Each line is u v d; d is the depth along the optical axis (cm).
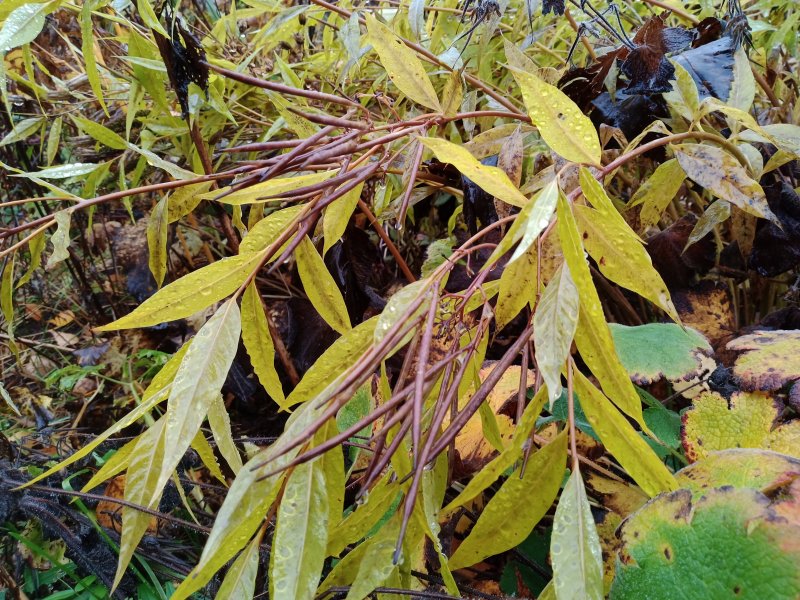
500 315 32
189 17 83
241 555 28
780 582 24
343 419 46
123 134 67
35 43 70
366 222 65
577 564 26
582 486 28
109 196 41
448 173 57
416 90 40
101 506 50
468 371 34
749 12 67
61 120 61
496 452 43
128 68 63
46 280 86
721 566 26
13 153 75
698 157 39
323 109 65
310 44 74
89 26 41
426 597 31
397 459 30
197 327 73
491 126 61
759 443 38
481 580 44
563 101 30
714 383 42
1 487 44
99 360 71
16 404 70
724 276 59
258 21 93
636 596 28
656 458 29
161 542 49
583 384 30
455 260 29
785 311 54
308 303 63
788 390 39
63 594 46
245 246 34
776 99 60
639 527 29
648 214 48
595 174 37
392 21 61
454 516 41
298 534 26
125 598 45
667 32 42
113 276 83
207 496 57
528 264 31
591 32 51
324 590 32
